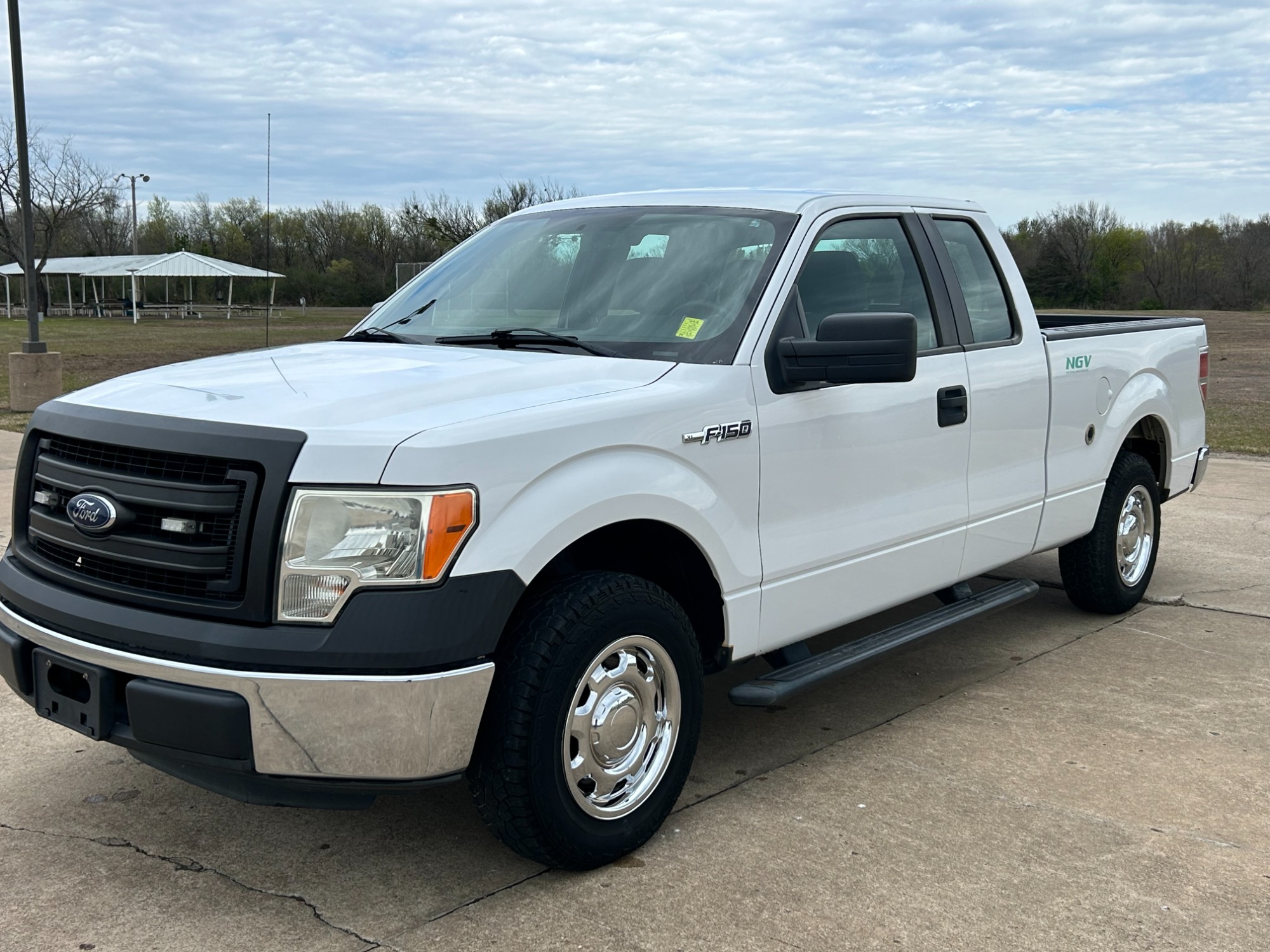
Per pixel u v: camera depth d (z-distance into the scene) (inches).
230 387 130.2
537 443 121.3
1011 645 218.7
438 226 2022.6
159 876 129.9
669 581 150.6
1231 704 186.4
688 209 169.6
